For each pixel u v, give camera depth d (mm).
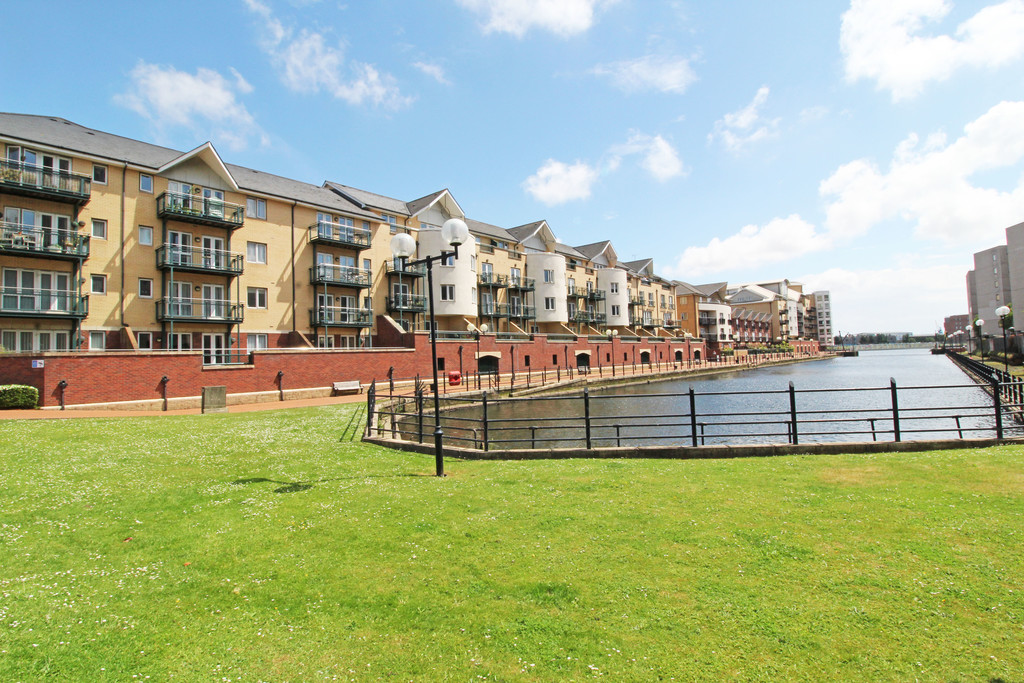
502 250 52969
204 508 7180
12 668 3732
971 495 6883
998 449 9508
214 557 5629
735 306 131250
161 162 28156
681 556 5441
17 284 23109
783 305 133750
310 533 6266
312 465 10086
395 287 40531
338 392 27812
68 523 6496
